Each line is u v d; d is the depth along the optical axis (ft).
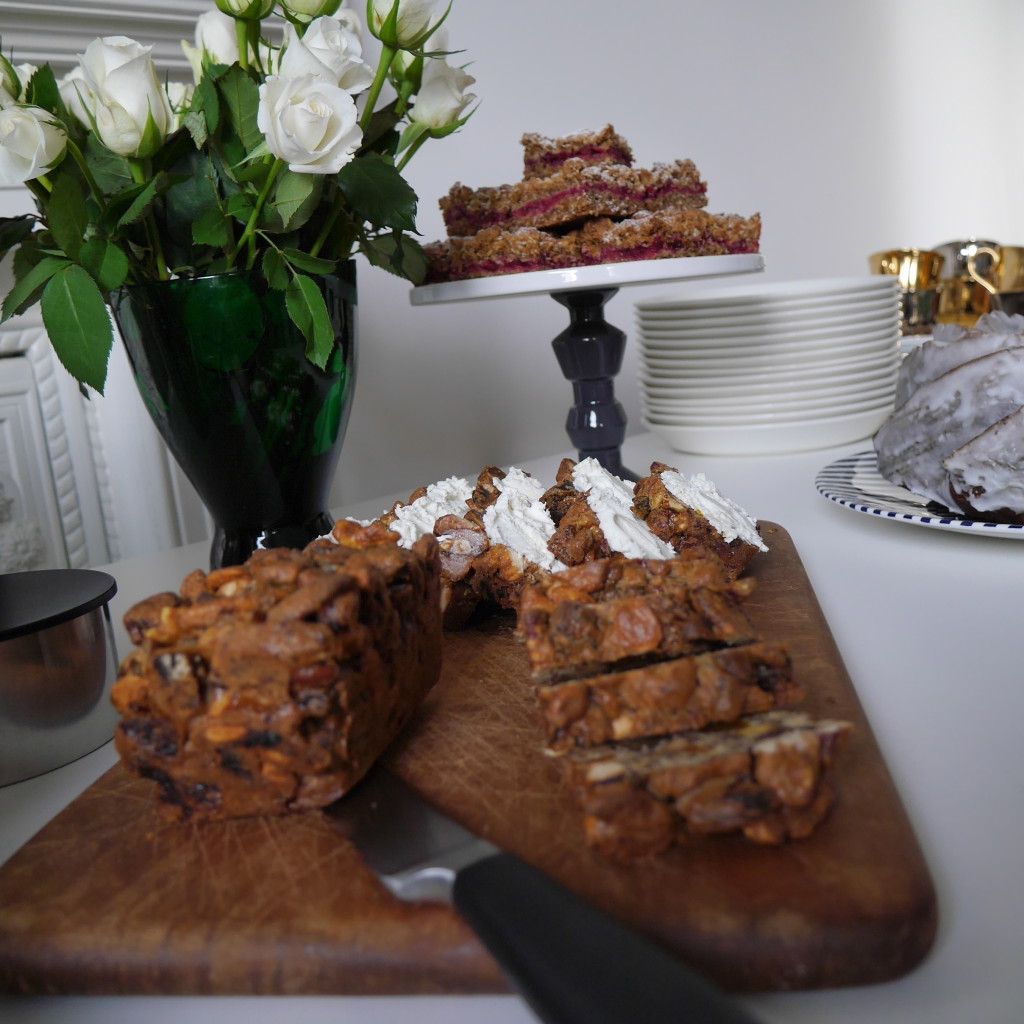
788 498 3.08
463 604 2.15
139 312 2.20
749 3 6.00
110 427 3.84
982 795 1.53
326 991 1.34
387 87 4.54
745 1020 1.02
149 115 2.03
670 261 2.83
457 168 4.79
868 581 2.33
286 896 1.39
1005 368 2.34
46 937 1.37
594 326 3.18
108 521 3.92
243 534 2.42
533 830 1.45
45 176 2.14
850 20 6.71
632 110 5.47
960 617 2.08
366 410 4.58
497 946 1.18
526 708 1.80
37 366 3.70
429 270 3.09
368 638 1.54
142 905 1.40
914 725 1.72
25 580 1.98
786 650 1.52
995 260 5.09
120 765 1.74
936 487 2.42
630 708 1.47
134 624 1.54
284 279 2.17
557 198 3.03
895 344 3.78
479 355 4.95
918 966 1.28
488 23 4.82
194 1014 1.35
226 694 1.48
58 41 3.51
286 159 2.05
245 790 1.53
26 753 1.80
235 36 2.31
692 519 2.20
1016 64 8.44
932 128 7.57
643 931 1.28
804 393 3.55
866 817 1.41
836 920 1.26
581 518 2.11
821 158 6.62
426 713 1.81
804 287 3.81
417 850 1.39
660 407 3.76
